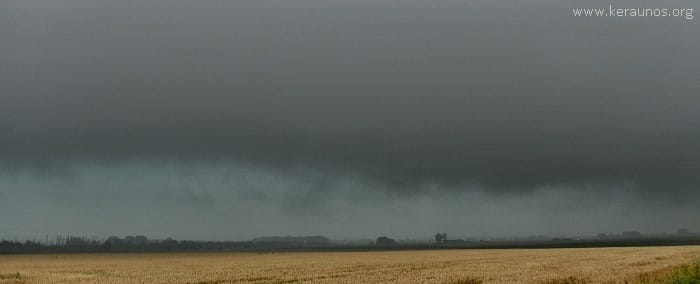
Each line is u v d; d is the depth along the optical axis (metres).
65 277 52.56
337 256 110.56
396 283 42.03
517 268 54.56
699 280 28.58
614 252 90.56
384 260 81.62
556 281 40.88
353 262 76.88
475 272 50.66
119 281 47.66
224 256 126.44
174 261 93.38
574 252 95.88
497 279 43.19
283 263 77.81
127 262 90.25
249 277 50.62
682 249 100.38
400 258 89.56
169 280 48.53
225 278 49.97
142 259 107.44
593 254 83.94
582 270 49.59
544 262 64.12
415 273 50.94
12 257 128.50
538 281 41.09
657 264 55.03
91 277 52.19
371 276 48.66
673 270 43.12
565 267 54.19
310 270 59.03
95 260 102.50
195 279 49.31
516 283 40.06
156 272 59.34
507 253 101.56
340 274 51.91
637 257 70.69
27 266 76.25
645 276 41.16
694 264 30.34
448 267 58.81
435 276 47.00
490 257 83.38
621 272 46.00
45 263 88.06
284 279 47.50
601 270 48.91
